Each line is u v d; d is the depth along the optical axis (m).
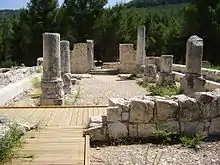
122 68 26.67
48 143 5.59
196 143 5.83
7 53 37.81
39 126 6.67
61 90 11.43
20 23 36.66
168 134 6.09
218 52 29.38
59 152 5.14
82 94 14.75
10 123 6.12
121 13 37.12
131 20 38.56
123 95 14.39
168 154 5.41
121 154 5.44
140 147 5.84
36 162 4.70
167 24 44.97
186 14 30.73
